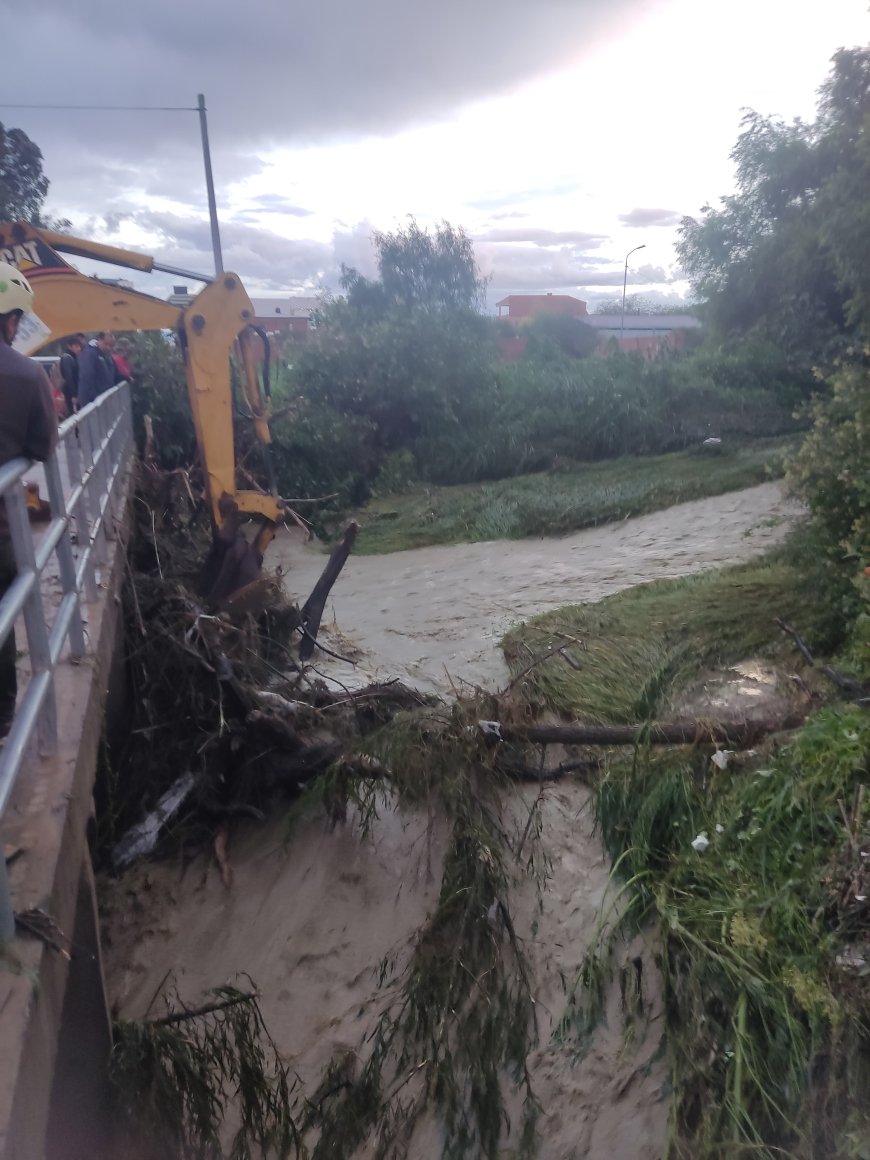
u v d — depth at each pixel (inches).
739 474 568.7
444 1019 185.5
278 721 248.1
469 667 328.5
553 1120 175.3
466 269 1165.1
